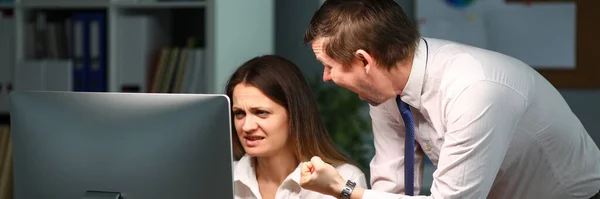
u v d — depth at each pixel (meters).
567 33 6.00
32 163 2.35
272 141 2.74
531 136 2.52
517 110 2.34
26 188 2.38
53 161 2.30
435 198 2.26
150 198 2.21
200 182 2.18
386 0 2.30
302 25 6.14
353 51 2.24
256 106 2.72
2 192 4.15
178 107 2.18
